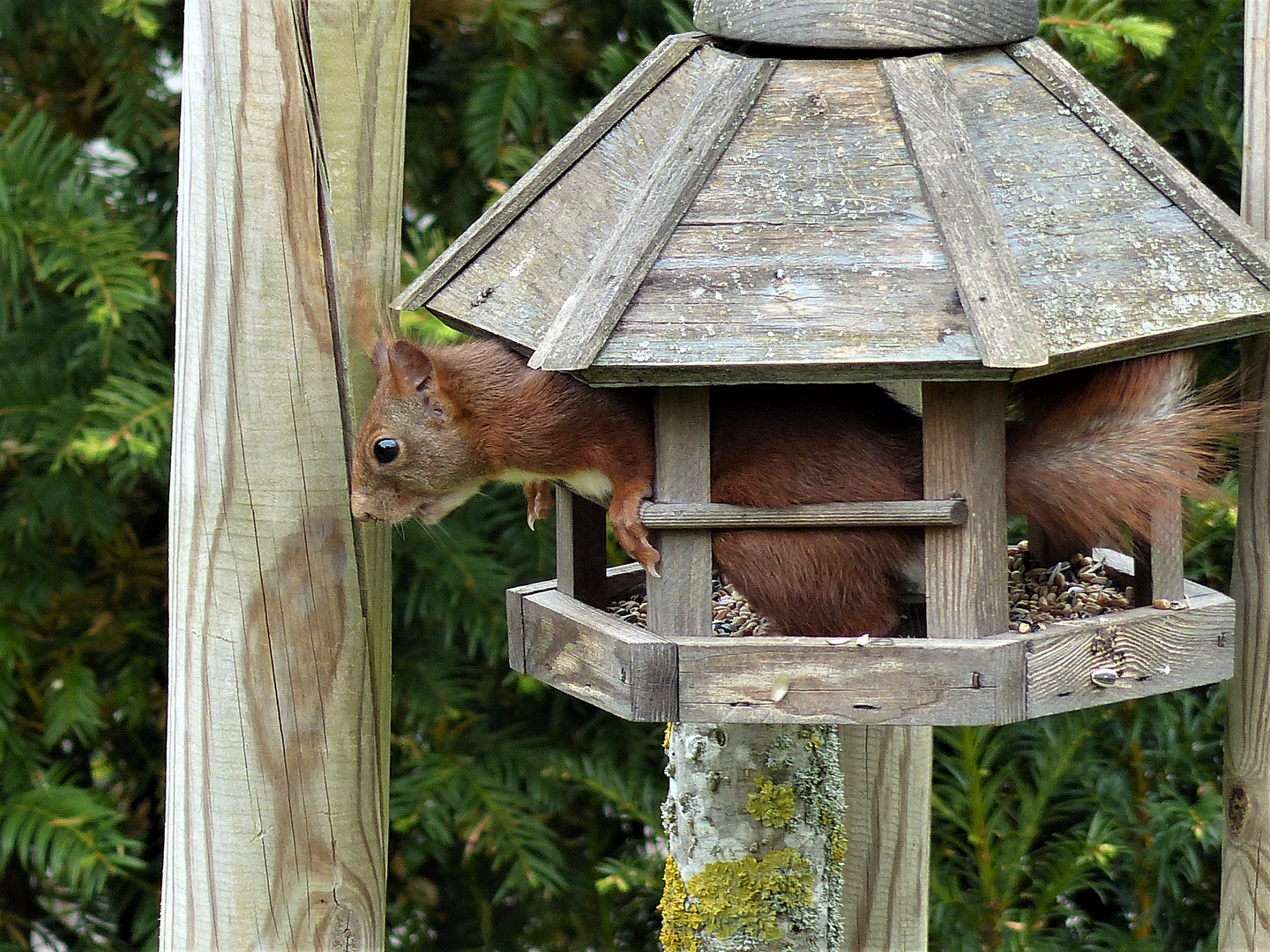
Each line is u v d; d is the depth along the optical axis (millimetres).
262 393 6086
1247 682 6574
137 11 8828
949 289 5008
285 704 6238
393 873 11438
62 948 12258
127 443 8805
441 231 10016
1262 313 5258
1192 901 9648
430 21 10352
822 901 7230
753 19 5656
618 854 11359
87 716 9867
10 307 10695
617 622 5840
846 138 5352
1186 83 9164
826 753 7359
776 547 5512
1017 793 9531
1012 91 5562
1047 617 5934
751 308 5062
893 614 5629
